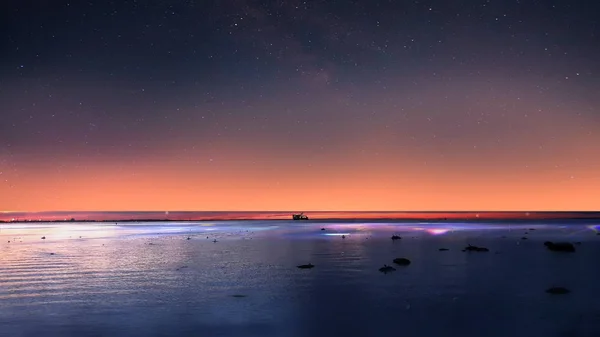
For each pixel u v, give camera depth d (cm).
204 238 4231
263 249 2984
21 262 2266
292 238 4144
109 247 3197
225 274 1825
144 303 1296
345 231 5497
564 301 1305
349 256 2498
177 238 4253
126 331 1027
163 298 1363
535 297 1359
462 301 1309
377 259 2339
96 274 1842
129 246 3281
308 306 1257
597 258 2311
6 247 3203
